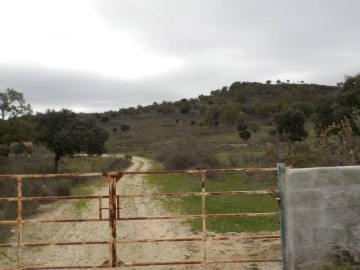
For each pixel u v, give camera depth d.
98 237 11.43
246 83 141.75
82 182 27.56
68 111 38.28
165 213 14.85
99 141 38.22
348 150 14.20
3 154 34.31
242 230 11.41
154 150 68.00
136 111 128.62
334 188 6.88
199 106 126.81
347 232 6.85
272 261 7.05
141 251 9.60
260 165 25.53
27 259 9.18
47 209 16.77
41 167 34.59
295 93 120.31
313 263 6.80
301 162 15.34
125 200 18.67
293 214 6.82
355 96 28.95
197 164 32.50
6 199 6.79
